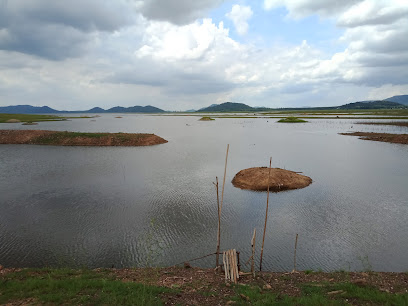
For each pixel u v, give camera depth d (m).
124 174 35.19
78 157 47.34
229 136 81.31
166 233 18.73
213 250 16.67
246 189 28.95
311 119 155.75
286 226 19.98
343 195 26.81
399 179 32.41
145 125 130.88
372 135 73.44
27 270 13.06
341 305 9.19
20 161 43.44
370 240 17.86
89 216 21.42
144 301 9.21
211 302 9.67
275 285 11.56
